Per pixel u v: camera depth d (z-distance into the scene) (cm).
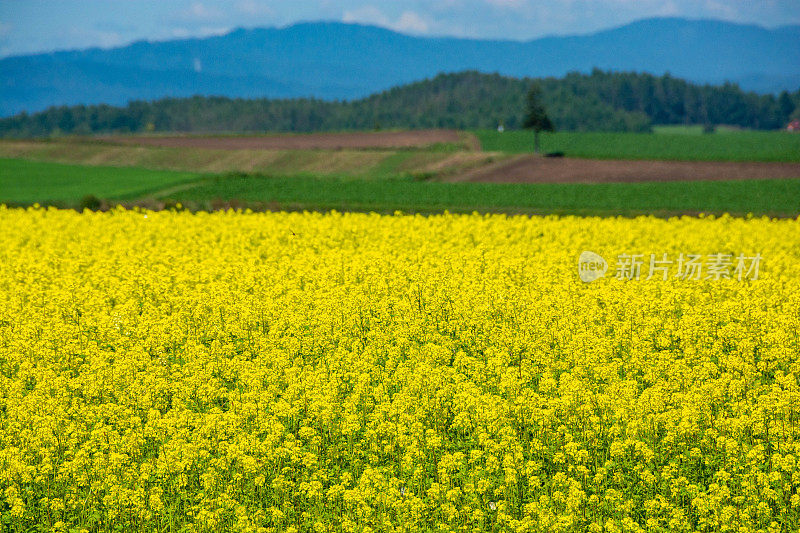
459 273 4522
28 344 3234
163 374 3053
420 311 3831
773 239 5512
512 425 2672
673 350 3331
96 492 2297
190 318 3706
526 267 4634
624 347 3409
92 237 5706
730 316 3603
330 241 5622
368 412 2798
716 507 2128
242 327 3553
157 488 2308
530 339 3319
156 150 19562
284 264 4709
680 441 2539
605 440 2567
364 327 3678
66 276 4312
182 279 4325
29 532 2189
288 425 2734
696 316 3466
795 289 4066
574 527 2134
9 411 2664
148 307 3878
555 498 2181
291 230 6053
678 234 6012
